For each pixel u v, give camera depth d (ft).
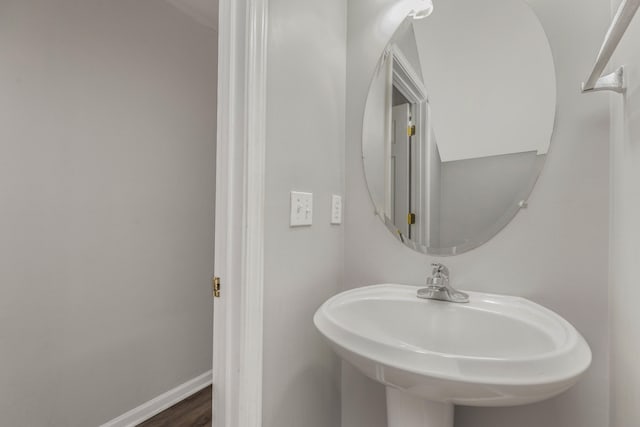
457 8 3.67
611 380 2.78
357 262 4.20
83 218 4.86
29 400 4.31
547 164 3.17
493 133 3.44
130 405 5.38
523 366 1.72
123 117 5.35
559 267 3.09
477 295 3.28
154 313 5.80
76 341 4.77
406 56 3.94
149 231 5.74
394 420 2.88
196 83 6.63
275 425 3.00
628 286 2.30
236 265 2.70
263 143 2.77
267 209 2.88
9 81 4.17
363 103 4.22
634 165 2.21
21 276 4.27
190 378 6.40
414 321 3.17
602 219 2.93
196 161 6.63
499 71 3.43
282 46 3.06
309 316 3.53
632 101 2.26
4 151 4.14
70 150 4.72
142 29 5.63
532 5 3.28
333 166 4.02
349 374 4.16
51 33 4.52
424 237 3.77
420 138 3.83
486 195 3.45
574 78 3.07
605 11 2.97
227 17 2.78
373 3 4.18
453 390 1.82
